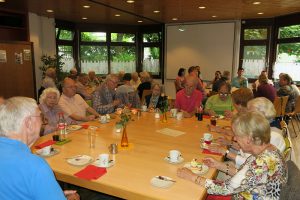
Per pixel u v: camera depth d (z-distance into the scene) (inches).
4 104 45.3
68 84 132.3
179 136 95.9
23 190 39.1
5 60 232.5
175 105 151.1
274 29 295.6
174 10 250.1
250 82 315.9
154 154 77.0
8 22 241.0
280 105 188.9
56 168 66.3
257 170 53.1
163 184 57.7
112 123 115.0
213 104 142.1
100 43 354.3
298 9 241.9
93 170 64.7
